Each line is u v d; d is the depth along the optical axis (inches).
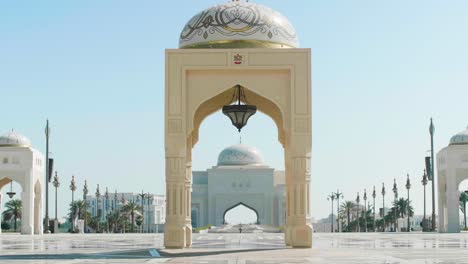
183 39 949.8
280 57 904.3
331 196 4296.3
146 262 720.3
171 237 898.7
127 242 1371.8
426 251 914.7
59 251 974.4
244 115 978.7
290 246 939.3
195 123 1067.3
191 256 803.4
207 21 930.1
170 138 893.8
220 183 3693.4
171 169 894.4
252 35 919.7
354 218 4987.7
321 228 4899.1
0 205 2258.9
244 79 914.1
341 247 1048.2
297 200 895.7
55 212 2763.3
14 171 2110.0
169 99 898.1
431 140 2311.8
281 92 914.1
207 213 3720.5
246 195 3676.2
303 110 899.4
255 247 1038.4
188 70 906.1
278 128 1072.8
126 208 4343.0
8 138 2124.8
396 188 3661.4
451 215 2271.2
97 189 3858.3
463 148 2253.9
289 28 952.3
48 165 2172.7
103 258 796.6
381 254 828.0
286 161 1031.0
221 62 902.4
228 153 3799.2
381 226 4803.2
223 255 800.9
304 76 903.1
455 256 803.4
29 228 2130.9
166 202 899.4
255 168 3695.9
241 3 951.6
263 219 3663.9
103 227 4192.9
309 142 898.1
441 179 2380.7
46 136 2155.5
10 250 1015.6
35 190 2213.3
